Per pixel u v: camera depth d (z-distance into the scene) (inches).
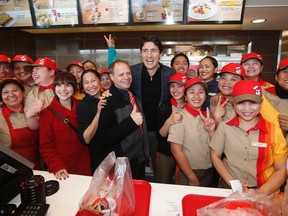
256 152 44.6
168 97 71.4
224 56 118.6
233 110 57.8
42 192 33.6
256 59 67.7
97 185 30.3
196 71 107.7
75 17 96.8
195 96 57.2
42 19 99.2
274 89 67.3
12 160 35.0
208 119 54.3
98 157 56.0
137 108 58.9
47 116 54.6
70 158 56.7
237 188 33.7
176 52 131.0
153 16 91.5
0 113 58.0
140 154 61.0
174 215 33.1
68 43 141.3
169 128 58.7
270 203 29.3
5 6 99.7
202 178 58.1
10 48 122.9
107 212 27.0
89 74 61.2
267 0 83.4
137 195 37.1
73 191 39.2
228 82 58.9
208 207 29.5
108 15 94.1
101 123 52.3
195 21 89.4
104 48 138.1
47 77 70.2
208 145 56.4
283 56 122.7
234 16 86.4
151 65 66.8
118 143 54.7
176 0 87.8
